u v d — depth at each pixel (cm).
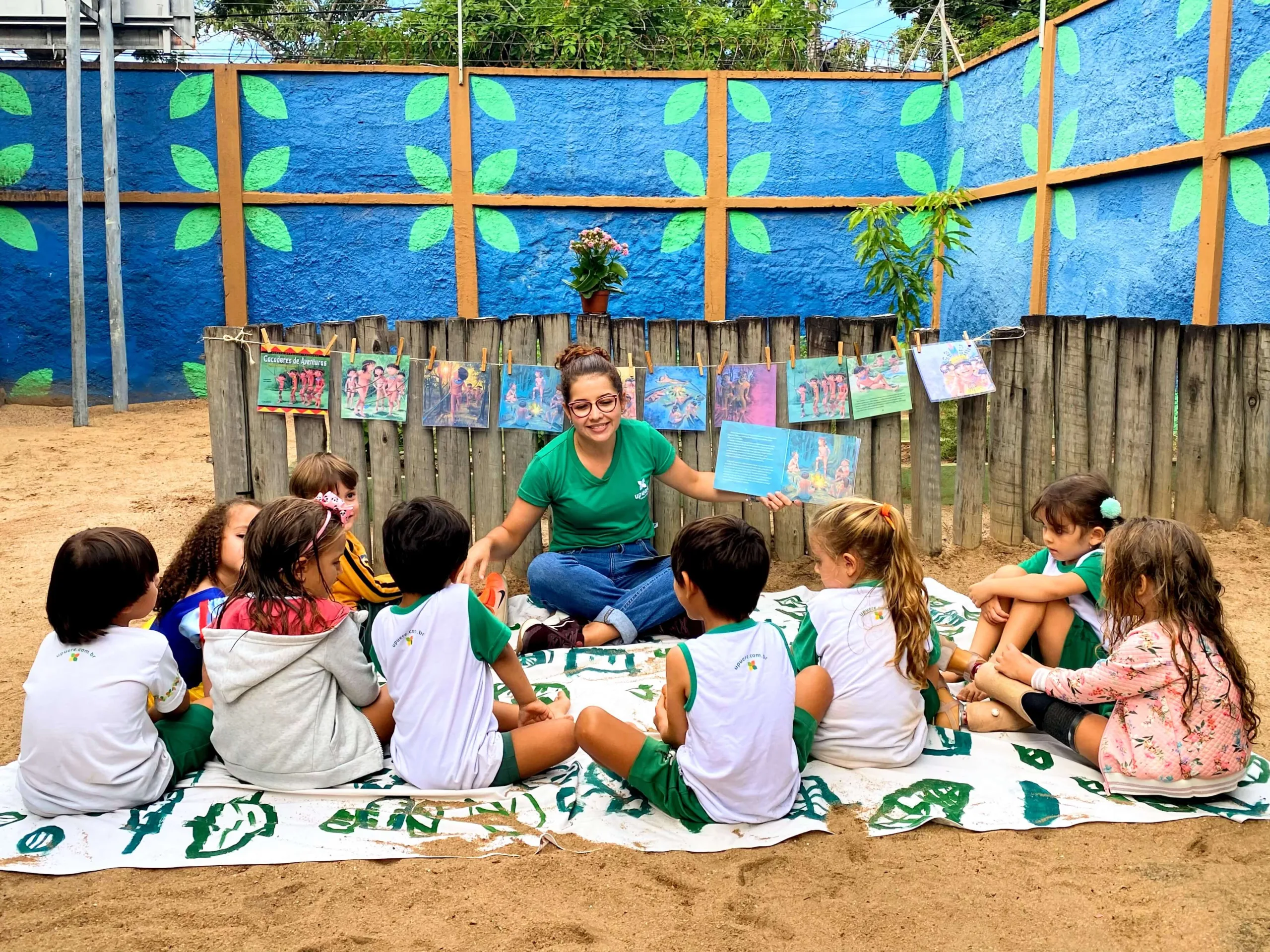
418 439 528
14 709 391
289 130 1079
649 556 469
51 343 1093
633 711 374
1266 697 384
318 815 304
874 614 326
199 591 376
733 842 290
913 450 552
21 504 693
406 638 316
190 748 328
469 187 1104
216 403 515
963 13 1464
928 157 1154
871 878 273
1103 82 859
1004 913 258
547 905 263
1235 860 280
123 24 1029
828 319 528
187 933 251
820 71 1169
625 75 1102
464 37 1138
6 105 1052
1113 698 314
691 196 1130
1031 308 977
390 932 252
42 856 282
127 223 1078
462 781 314
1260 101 688
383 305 1116
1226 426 575
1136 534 306
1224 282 730
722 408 526
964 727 360
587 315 524
